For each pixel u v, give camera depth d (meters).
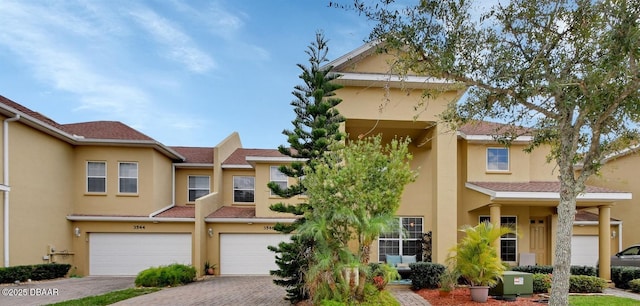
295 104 11.98
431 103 14.30
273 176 19.47
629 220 18.47
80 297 11.58
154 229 18.61
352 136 17.39
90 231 18.27
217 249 18.88
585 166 7.83
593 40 7.20
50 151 16.55
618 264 16.41
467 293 11.37
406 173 9.49
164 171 20.41
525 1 7.66
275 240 19.03
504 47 7.84
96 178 18.66
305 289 9.77
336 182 9.11
